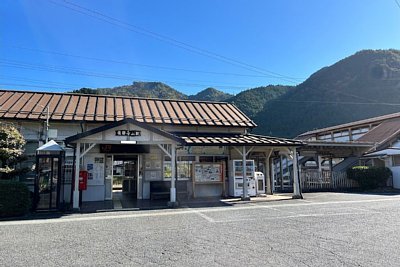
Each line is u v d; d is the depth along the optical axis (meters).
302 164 23.56
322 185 18.59
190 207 10.80
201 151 14.72
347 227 6.88
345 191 17.41
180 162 14.34
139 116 14.52
